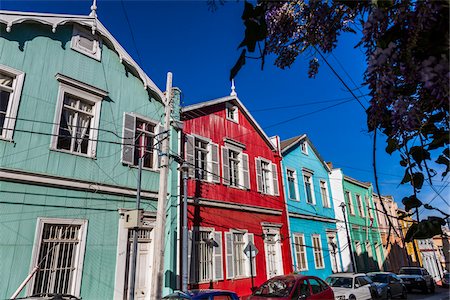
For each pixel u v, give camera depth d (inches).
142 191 482.3
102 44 498.0
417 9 50.3
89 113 455.8
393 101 57.4
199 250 548.4
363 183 1173.7
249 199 684.1
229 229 614.2
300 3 85.5
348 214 1013.2
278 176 796.6
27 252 351.6
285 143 940.0
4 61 380.8
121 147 475.5
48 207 379.2
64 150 409.4
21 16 402.6
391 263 1181.1
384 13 53.9
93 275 398.6
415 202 62.4
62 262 380.8
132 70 527.2
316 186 947.3
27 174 366.9
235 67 64.7
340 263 910.4
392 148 65.8
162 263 399.5
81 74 455.5
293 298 383.9
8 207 348.8
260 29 63.2
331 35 81.6
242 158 708.0
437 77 47.1
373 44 57.3
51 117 407.5
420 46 50.1
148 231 485.7
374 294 557.3
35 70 406.6
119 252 432.1
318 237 863.7
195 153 611.5
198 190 578.9
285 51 88.3
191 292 356.8
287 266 717.9
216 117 675.4
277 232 730.8
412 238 58.5
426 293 896.9
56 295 299.3
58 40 441.4
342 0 62.6
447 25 48.7
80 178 415.8
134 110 512.1
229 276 579.5
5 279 330.3
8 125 369.4
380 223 1202.6
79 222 402.0
